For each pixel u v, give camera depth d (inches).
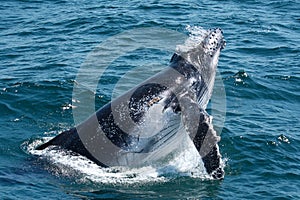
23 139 2783.0
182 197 2374.5
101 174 2496.3
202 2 5452.8
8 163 2529.5
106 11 5098.4
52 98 3235.7
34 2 5526.6
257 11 5226.4
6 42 4397.1
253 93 3452.3
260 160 2687.0
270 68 3870.6
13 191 2292.1
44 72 3686.0
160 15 4987.7
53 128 2928.2
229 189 2444.6
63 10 5221.5
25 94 3280.0
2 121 2965.1
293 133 2955.2
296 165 2664.9
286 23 4921.3
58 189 2352.4
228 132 2923.2
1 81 3489.2
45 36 4530.0
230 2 5497.1
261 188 2460.6
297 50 4264.3
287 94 3469.5
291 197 2400.3
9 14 5157.5
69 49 4202.8
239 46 4320.9
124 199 2333.9
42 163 2524.6
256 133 2928.2
